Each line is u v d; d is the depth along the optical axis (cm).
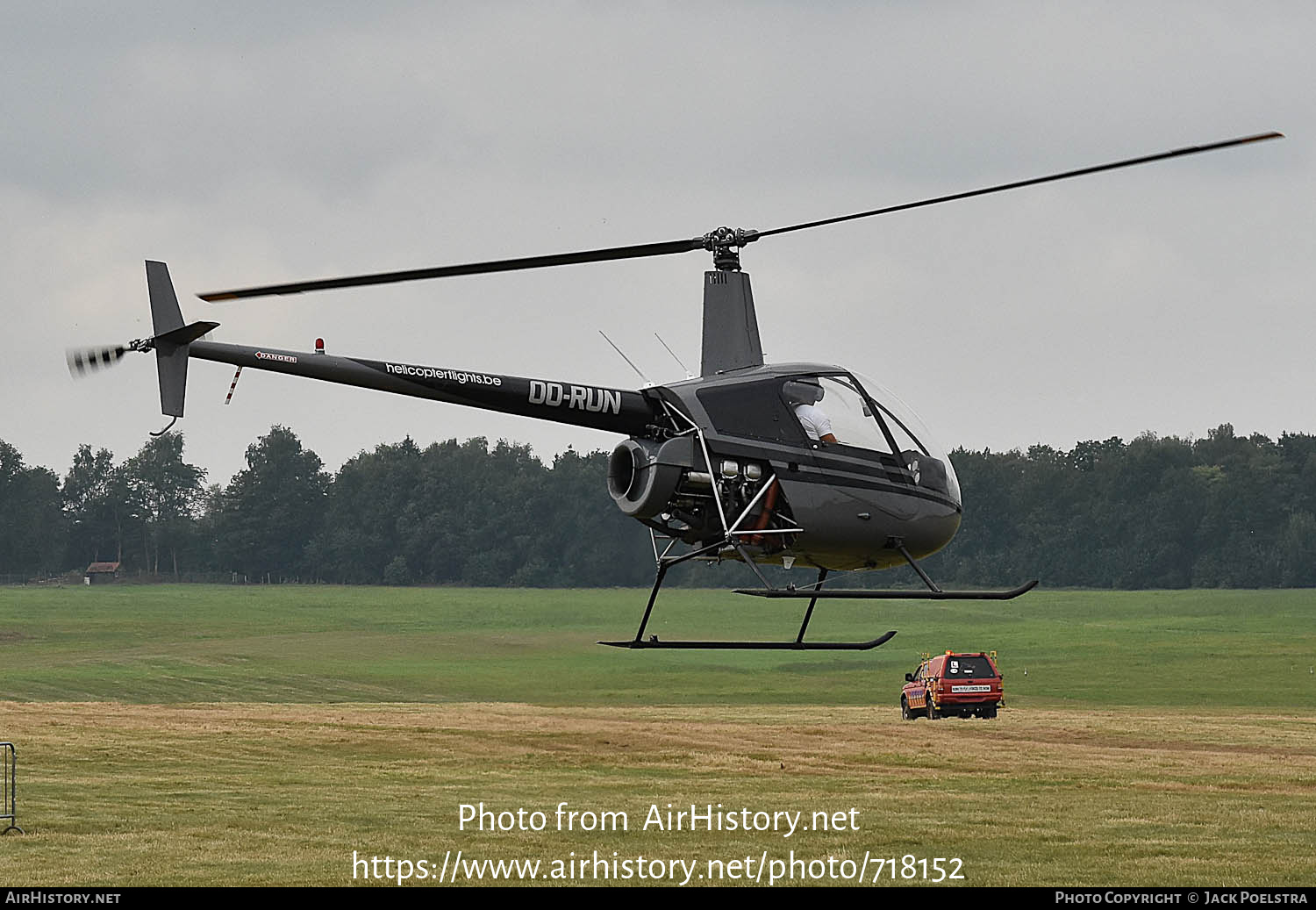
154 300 3975
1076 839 4991
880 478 4184
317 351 4109
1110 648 18875
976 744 8744
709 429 4084
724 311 4388
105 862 4453
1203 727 10094
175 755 7612
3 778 6406
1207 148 3572
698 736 9000
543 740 8675
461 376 4122
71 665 17050
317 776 6812
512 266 4003
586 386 4203
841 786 6600
